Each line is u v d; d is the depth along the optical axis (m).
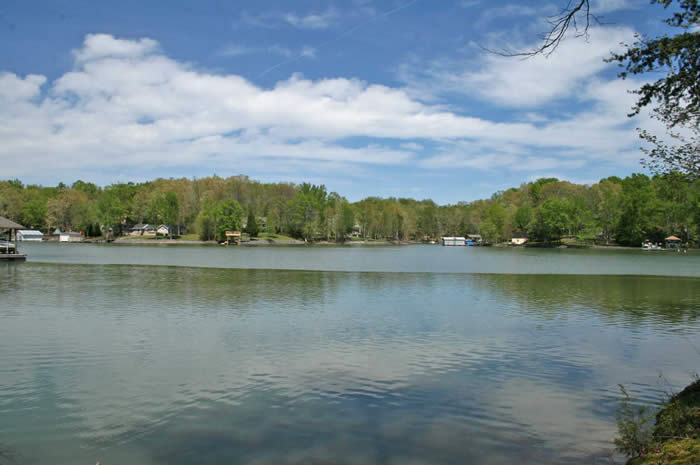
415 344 17.84
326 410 11.30
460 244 193.62
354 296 31.16
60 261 63.25
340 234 176.62
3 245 66.19
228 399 11.92
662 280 45.53
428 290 35.22
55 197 194.12
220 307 25.92
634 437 9.52
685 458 7.65
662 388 13.08
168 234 164.75
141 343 17.48
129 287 34.62
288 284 37.94
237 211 153.75
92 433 9.90
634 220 134.62
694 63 9.95
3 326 20.27
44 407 11.29
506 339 18.88
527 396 12.38
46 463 8.58
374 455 9.06
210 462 8.69
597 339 19.05
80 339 17.98
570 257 96.75
